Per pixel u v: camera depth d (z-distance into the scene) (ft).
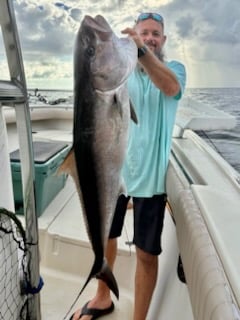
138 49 2.75
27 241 2.81
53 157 6.63
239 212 2.74
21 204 5.50
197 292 2.08
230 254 2.09
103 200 2.83
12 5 2.23
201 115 4.78
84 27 2.37
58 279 5.53
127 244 5.53
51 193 7.03
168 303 4.12
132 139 4.00
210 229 2.45
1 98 2.20
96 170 2.68
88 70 2.39
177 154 4.59
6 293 2.52
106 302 4.83
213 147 4.36
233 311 1.63
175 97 3.69
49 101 8.63
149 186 4.14
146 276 4.36
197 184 3.46
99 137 2.58
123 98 2.58
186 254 2.64
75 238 5.55
